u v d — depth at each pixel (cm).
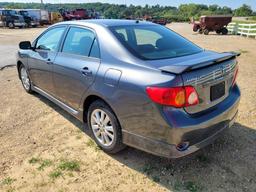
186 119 287
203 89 301
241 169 340
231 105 344
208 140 316
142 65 311
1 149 389
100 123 371
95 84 354
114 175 333
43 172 339
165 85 279
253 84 683
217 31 2706
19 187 314
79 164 354
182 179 324
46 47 491
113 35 360
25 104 556
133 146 329
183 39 417
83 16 4212
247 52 1233
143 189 309
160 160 359
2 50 1303
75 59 400
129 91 308
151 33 398
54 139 416
